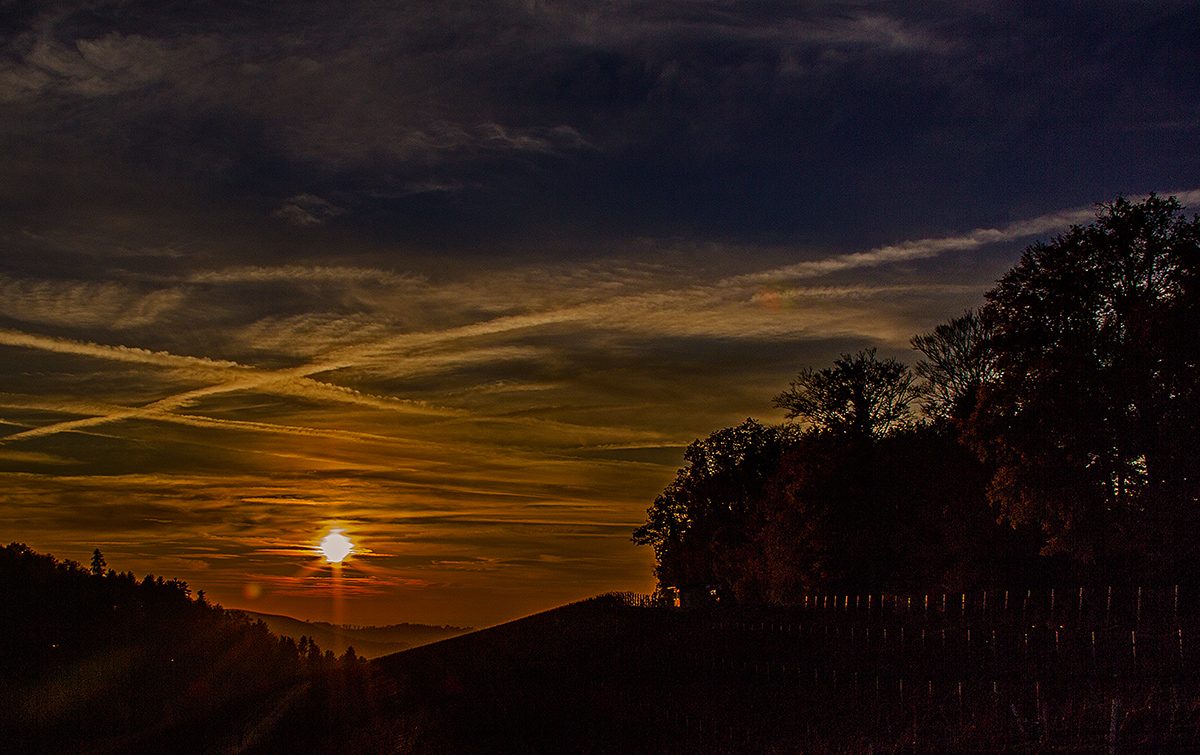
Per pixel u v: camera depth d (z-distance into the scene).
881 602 58.38
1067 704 27.48
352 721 69.44
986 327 45.53
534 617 108.69
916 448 63.28
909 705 33.31
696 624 69.44
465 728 52.56
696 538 98.81
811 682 42.16
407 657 113.44
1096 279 41.62
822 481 65.38
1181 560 38.84
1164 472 38.25
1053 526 40.75
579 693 54.25
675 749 36.06
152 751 74.81
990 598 50.28
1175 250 39.19
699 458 101.19
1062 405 39.06
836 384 76.25
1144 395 38.38
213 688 124.69
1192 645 32.19
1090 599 42.47
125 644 134.88
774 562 68.69
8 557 163.50
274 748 63.62
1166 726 23.11
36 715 103.62
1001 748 24.25
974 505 56.22
